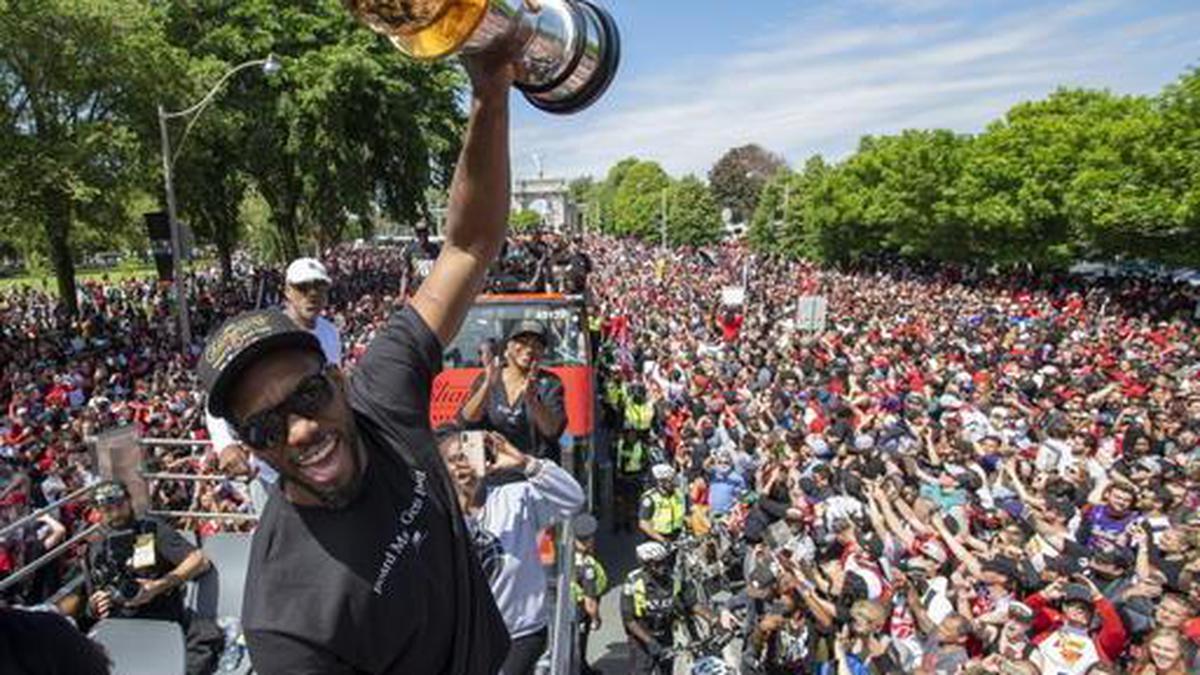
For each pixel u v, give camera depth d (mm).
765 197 79812
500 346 9000
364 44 33719
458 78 37125
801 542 8703
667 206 97062
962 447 10914
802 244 75500
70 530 9359
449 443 3242
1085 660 6230
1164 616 6238
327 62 32562
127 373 19672
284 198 39156
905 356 20109
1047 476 9883
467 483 3221
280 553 1381
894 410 14758
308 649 1326
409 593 1395
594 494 13102
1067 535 8414
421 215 38375
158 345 24156
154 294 40281
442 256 1687
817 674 7566
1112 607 6586
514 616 3391
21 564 7371
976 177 44906
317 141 33281
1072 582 6727
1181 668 5844
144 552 4488
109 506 4586
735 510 10375
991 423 12805
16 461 11086
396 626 1377
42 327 28234
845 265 66125
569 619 4016
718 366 19016
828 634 7492
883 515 8883
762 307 32531
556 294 10828
